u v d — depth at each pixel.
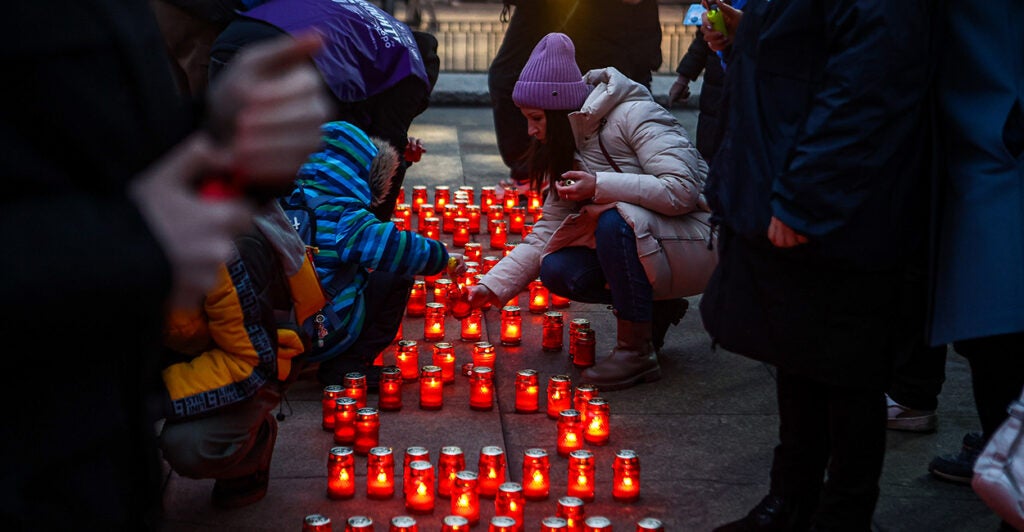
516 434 4.61
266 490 4.00
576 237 5.17
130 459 1.35
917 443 4.52
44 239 1.09
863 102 2.88
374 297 4.96
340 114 5.48
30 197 1.12
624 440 4.55
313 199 4.73
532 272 5.30
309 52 1.25
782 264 3.20
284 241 3.57
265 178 1.26
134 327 1.23
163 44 1.35
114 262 1.12
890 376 3.25
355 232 4.68
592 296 5.22
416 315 6.21
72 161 1.16
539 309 6.29
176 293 1.21
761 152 3.14
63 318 1.10
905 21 2.85
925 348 4.33
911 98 2.92
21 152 1.12
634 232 4.88
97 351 1.24
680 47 17.31
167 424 3.54
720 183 3.29
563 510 3.60
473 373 4.82
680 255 4.96
